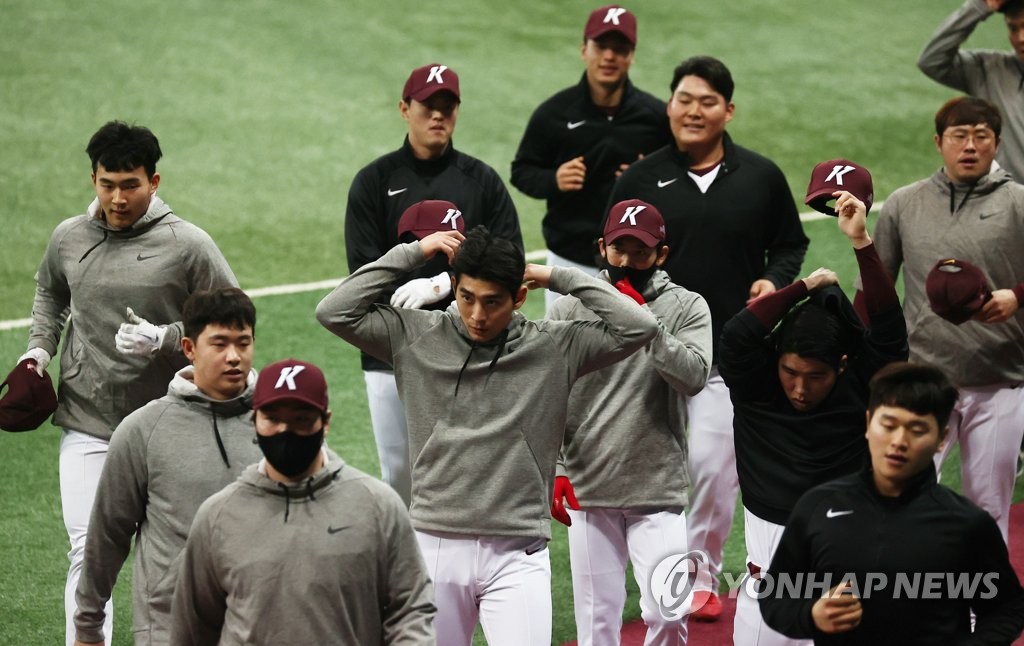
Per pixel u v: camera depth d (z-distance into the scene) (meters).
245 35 48.19
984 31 51.28
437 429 17.19
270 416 13.77
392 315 17.39
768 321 17.33
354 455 28.11
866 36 51.59
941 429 14.41
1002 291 21.14
